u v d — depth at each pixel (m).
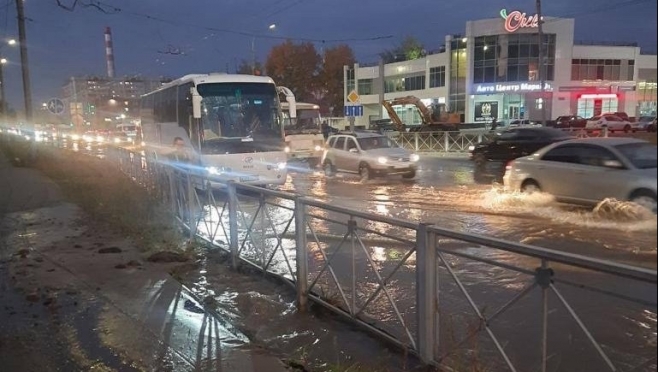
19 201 12.90
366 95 69.88
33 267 7.01
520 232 8.93
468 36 50.72
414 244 4.07
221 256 7.61
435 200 13.05
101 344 4.54
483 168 20.34
